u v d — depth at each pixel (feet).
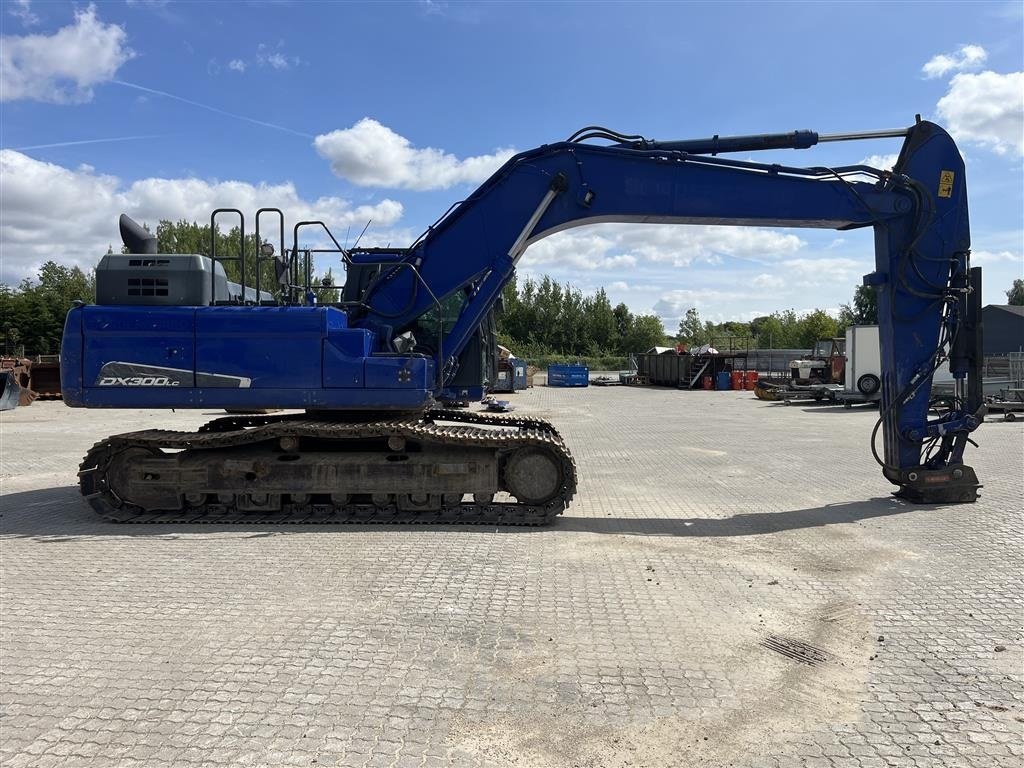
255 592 17.25
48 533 23.29
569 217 27.22
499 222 27.27
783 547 21.58
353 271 28.68
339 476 25.21
